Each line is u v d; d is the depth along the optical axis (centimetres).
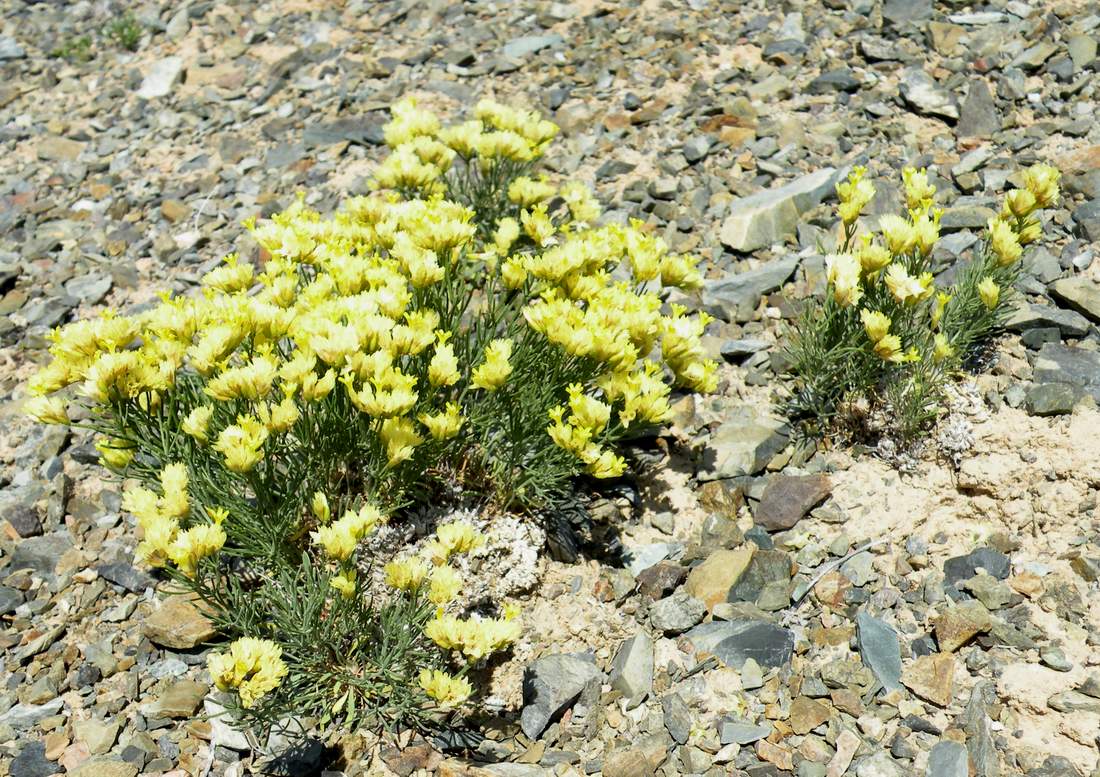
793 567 45
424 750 40
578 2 85
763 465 49
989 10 73
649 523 48
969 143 63
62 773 40
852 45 73
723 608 44
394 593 44
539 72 78
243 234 69
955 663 41
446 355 41
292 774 40
